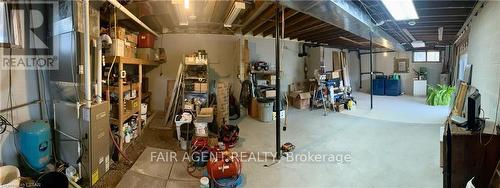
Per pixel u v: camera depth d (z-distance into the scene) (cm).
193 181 286
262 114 570
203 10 436
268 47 724
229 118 598
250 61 692
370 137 443
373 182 281
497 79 291
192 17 478
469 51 539
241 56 661
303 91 785
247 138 440
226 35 657
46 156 263
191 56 470
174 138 431
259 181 284
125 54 375
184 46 641
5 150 249
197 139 353
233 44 663
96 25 296
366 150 378
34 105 280
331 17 381
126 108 386
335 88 757
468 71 393
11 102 254
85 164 263
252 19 455
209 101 533
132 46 422
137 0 345
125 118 362
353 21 412
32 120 271
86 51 261
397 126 520
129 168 314
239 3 356
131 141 398
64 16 260
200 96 488
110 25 359
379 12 453
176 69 639
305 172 307
